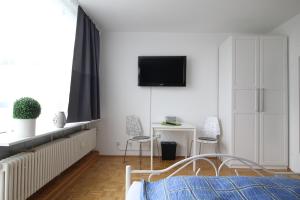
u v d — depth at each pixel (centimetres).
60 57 266
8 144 157
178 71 400
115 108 414
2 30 178
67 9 271
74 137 284
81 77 312
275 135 339
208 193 118
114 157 404
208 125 391
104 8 309
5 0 179
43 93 241
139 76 402
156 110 411
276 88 339
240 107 340
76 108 293
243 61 340
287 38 341
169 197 113
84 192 247
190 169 336
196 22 359
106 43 413
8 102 200
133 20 354
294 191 119
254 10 310
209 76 410
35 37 220
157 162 374
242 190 121
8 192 161
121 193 246
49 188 233
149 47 411
